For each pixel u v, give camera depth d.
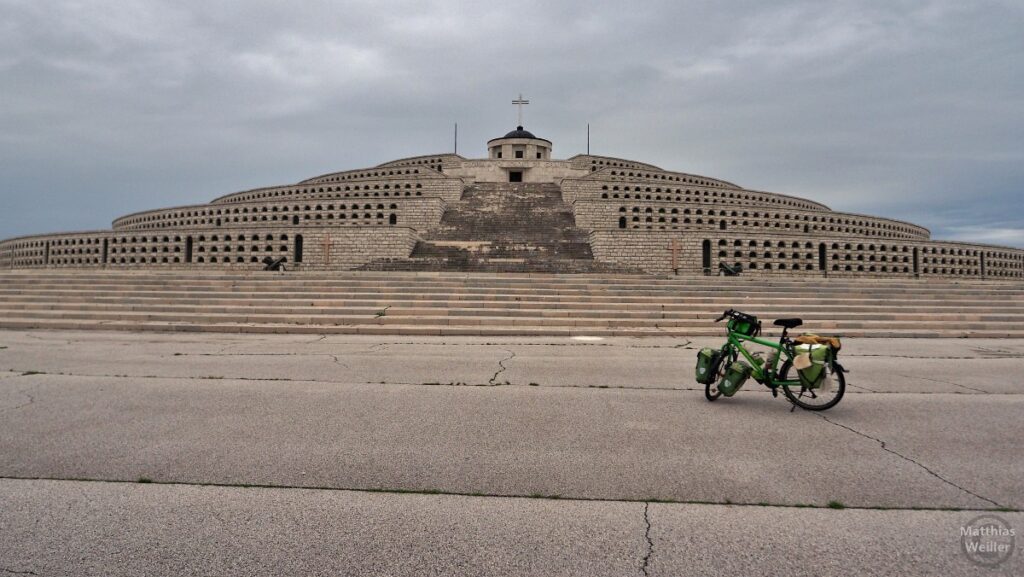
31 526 4.03
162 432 6.21
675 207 43.31
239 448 5.69
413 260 33.31
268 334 15.88
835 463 5.36
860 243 37.03
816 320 17.94
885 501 4.51
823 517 4.23
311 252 35.59
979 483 4.88
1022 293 20.77
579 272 32.44
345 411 7.15
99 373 9.71
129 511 4.27
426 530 4.00
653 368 10.54
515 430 6.37
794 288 20.84
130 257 39.19
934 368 10.85
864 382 9.39
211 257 37.22
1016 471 5.16
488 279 20.80
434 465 5.26
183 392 8.21
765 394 8.35
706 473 5.10
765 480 4.94
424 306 18.64
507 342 14.40
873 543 3.85
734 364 7.66
